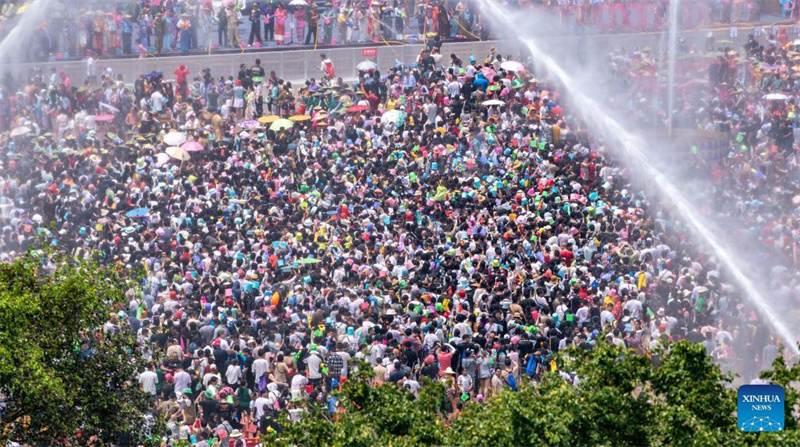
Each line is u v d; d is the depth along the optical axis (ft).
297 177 275.39
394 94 316.81
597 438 123.85
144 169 283.18
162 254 237.04
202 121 312.50
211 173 278.46
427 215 251.80
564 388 125.49
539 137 286.87
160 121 311.88
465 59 344.49
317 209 257.75
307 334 202.80
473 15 349.20
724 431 124.26
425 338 200.64
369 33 356.79
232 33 357.41
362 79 318.86
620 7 349.20
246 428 184.24
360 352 197.77
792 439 121.29
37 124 318.04
